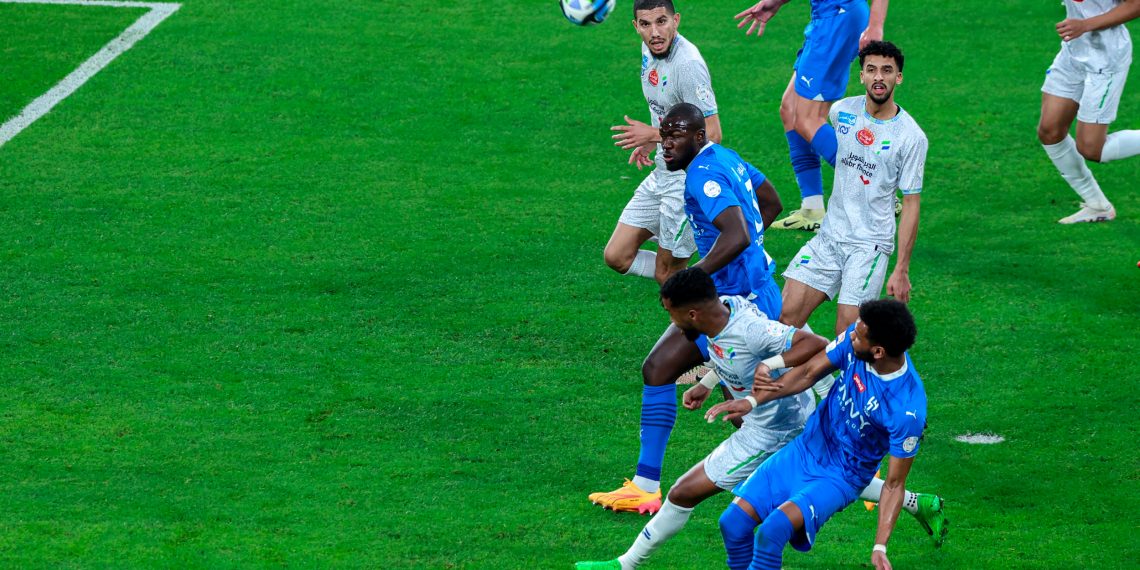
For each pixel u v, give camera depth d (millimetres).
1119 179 39250
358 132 42719
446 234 35562
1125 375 28141
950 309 31406
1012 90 46188
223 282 32438
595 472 24750
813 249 27438
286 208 37000
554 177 39625
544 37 51281
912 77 47438
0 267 32906
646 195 29172
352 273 33094
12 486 23531
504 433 26016
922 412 19219
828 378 25672
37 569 21109
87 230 35250
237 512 22953
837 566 21875
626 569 21375
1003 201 37938
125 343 29219
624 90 46531
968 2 55312
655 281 33094
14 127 42250
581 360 29078
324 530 22500
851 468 20000
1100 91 33875
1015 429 26172
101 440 25234
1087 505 23516
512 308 31453
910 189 26359
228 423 26031
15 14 52469
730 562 20656
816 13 34031
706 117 28188
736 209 22641
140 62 47938
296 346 29328
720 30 52031
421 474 24453
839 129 26672
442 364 28734
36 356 28516
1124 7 32469
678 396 27812
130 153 40594
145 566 21266
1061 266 33594
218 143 41562
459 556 21906
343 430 25906
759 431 20922
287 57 48688
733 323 20469
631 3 54938
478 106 45000
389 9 54031
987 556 22047
